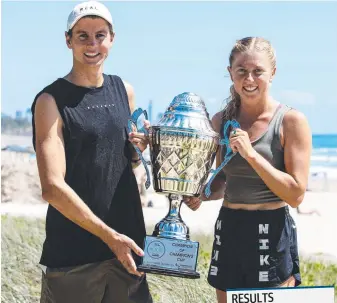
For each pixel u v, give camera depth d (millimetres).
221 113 4840
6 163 21078
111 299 4723
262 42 4527
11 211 15320
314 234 15953
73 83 4543
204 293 6328
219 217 4734
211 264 4762
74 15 4484
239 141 4363
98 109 4531
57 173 4395
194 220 14688
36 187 19875
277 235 4570
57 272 4582
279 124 4512
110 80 4707
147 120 4703
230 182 4652
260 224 4566
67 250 4562
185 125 4609
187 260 4547
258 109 4562
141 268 4500
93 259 4574
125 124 4629
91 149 4496
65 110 4465
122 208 4617
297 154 4465
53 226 4590
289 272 4613
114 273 4680
